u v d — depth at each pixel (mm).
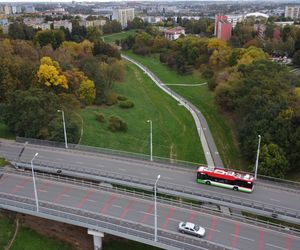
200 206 67938
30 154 92438
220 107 142500
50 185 76438
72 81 138375
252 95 110688
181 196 72500
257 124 95312
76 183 76750
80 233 70000
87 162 87250
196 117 138500
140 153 106188
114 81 176750
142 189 77375
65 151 94312
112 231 61125
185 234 59906
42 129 100938
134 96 163000
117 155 91375
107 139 113312
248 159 97688
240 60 168625
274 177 79812
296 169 90562
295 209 67188
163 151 108688
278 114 95562
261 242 58125
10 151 94500
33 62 149000
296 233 59969
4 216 73250
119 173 81000
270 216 65688
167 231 60656
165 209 67250
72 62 163875
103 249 66000
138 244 67438
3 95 127625
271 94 110188
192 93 169250
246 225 62469
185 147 111375
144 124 130000
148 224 62750
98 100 145375
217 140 116062
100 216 63125
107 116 133125
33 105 103812
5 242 68250
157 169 83625
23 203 67875
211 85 166625
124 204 69062
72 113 122375
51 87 130375
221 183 75188
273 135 91188
